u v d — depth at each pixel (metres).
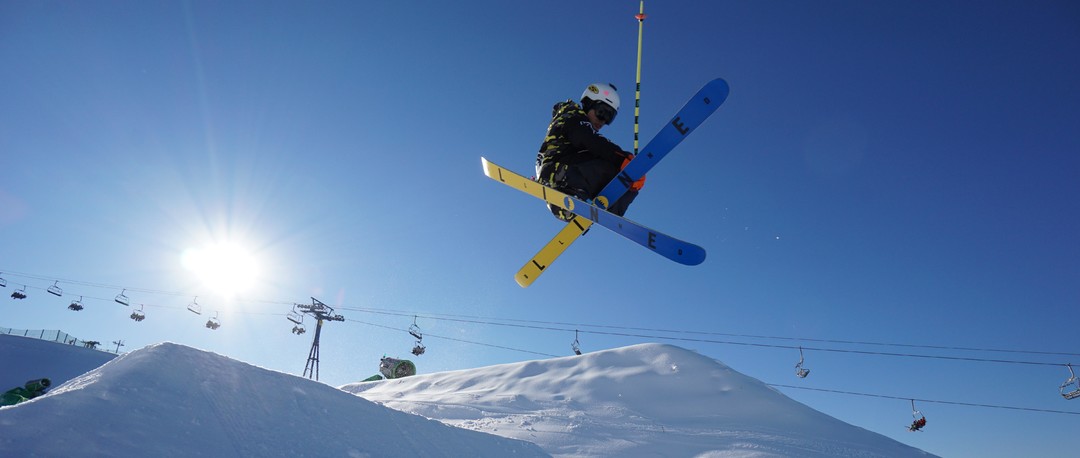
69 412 2.31
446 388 12.17
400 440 3.71
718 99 4.19
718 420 9.21
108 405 2.48
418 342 25.12
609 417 9.04
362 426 3.65
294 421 3.26
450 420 8.24
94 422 2.32
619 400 10.23
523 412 9.10
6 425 2.09
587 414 9.18
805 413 9.84
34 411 2.23
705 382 10.99
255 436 2.91
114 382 2.69
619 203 4.47
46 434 2.12
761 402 10.11
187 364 3.21
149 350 3.16
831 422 9.66
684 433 8.14
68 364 25.53
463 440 4.36
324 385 4.02
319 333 26.48
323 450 3.10
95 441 2.20
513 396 10.41
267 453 2.80
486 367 13.27
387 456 3.37
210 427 2.73
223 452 2.58
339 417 3.62
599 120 4.56
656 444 7.24
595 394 10.53
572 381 11.37
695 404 10.09
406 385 13.05
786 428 8.92
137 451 2.26
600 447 6.87
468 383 12.35
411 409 8.75
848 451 7.85
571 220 5.04
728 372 11.56
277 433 3.05
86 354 27.00
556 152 4.41
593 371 11.79
